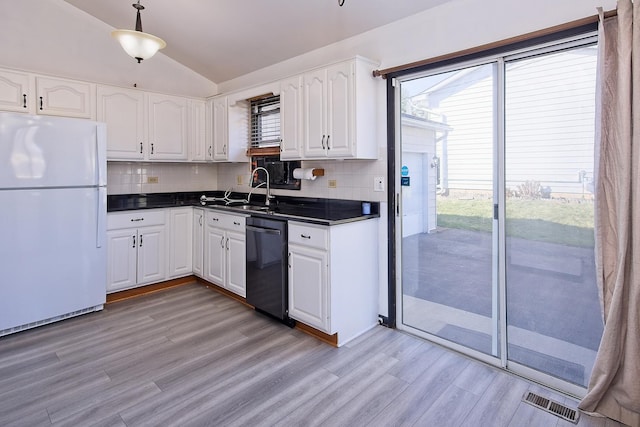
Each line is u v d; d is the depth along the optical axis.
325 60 3.25
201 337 2.72
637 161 1.67
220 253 3.58
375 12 2.64
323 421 1.82
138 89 3.72
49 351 2.50
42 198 2.84
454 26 2.39
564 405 1.94
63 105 3.23
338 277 2.58
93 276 3.14
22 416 1.83
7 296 2.71
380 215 2.89
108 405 1.93
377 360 2.41
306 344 2.62
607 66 1.77
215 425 1.79
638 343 1.71
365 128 2.72
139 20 2.50
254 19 3.09
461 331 2.54
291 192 3.67
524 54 2.14
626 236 1.72
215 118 4.11
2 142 2.64
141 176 4.12
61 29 3.45
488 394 2.04
